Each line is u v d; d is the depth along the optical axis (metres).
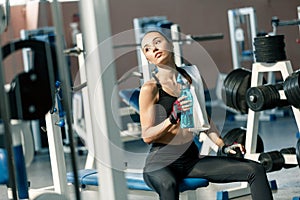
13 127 2.56
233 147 3.43
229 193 4.56
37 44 1.91
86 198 4.74
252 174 3.27
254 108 4.44
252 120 4.58
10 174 1.85
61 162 3.97
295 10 10.28
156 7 9.52
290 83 4.18
